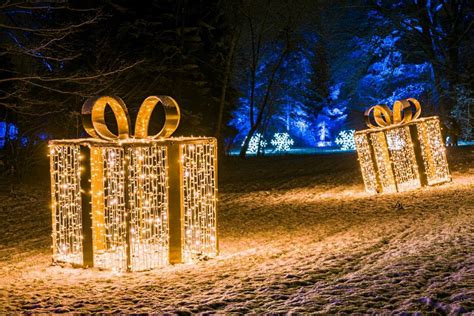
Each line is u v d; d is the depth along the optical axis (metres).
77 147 9.13
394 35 41.72
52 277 8.39
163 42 28.97
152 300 6.47
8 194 20.14
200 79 31.73
